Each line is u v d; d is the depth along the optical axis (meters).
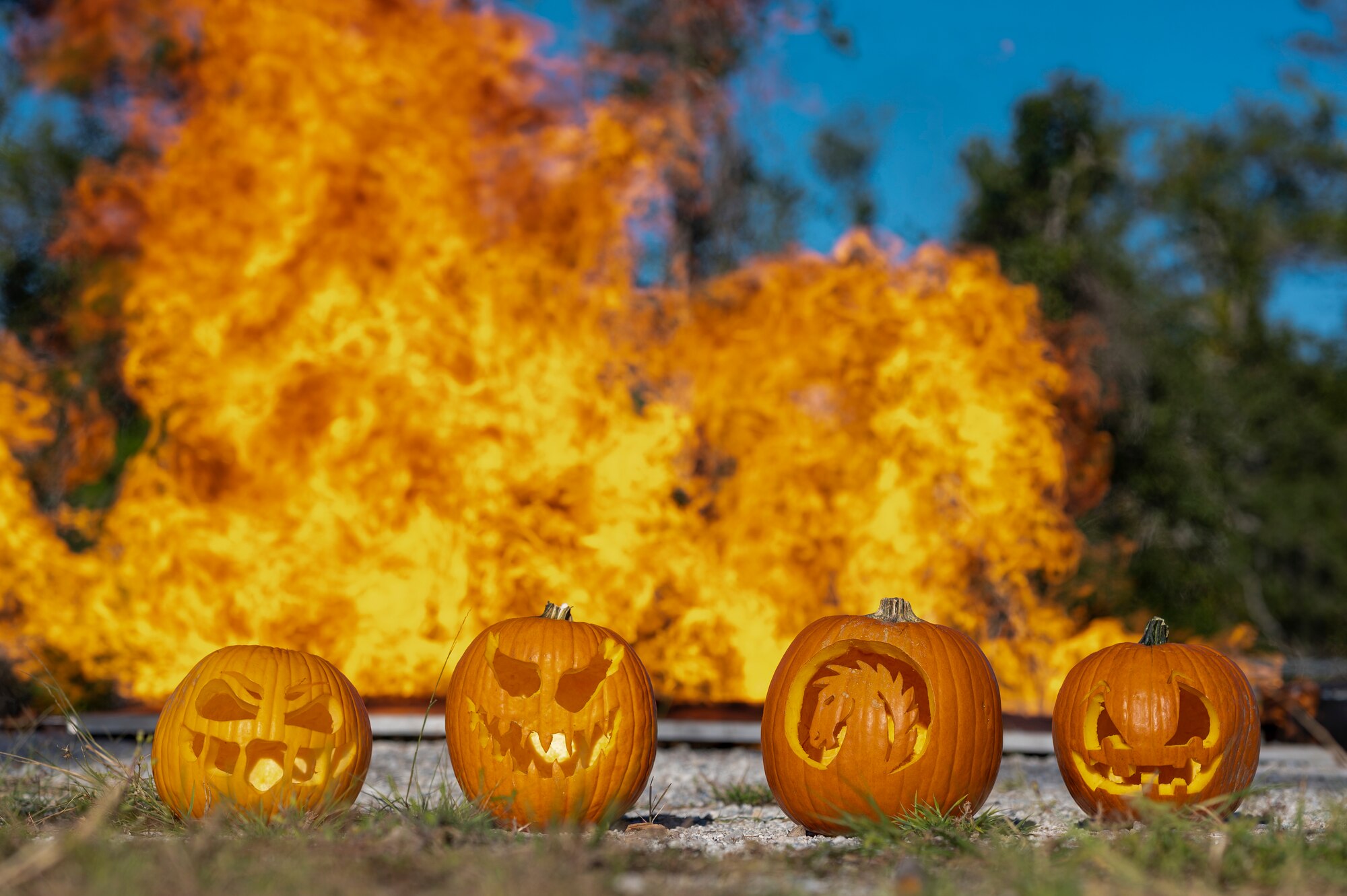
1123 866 3.75
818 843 4.72
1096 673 5.32
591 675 5.11
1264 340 25.34
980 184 20.70
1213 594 19.77
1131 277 20.94
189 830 4.44
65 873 3.50
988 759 5.00
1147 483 19.41
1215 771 5.09
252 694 4.80
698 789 7.02
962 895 3.62
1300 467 24.22
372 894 3.38
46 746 7.50
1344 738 9.27
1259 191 26.62
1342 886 3.76
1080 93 20.98
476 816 4.64
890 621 5.17
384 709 9.34
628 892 3.52
